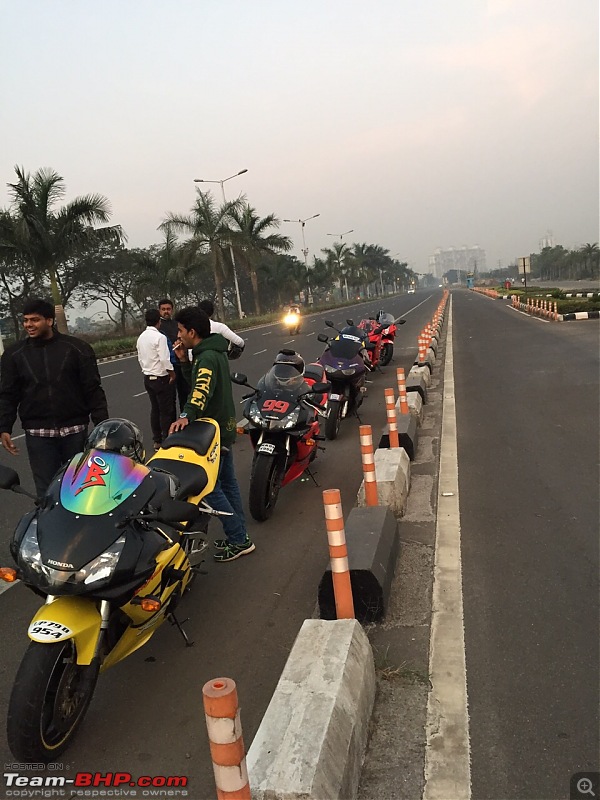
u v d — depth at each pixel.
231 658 3.74
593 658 3.44
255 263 49.06
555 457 7.14
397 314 47.06
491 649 3.58
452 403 10.77
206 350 4.91
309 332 32.41
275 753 2.46
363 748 2.85
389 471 5.76
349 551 4.12
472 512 5.65
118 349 29.47
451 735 2.95
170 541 3.47
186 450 4.47
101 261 50.28
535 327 24.75
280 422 5.87
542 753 2.81
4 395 4.89
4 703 3.43
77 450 5.04
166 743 3.08
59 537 3.10
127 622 3.36
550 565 4.54
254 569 4.91
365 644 3.26
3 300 45.25
